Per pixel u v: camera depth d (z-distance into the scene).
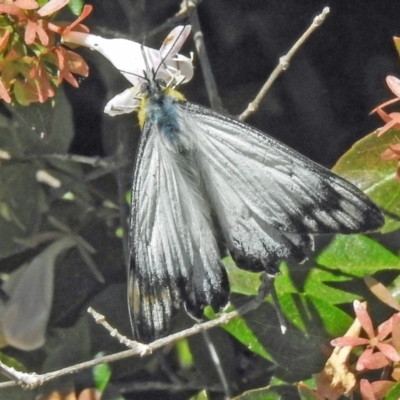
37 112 0.92
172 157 0.90
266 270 0.89
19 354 0.94
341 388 0.90
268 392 0.91
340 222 0.89
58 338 0.94
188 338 0.94
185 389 0.94
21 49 0.90
